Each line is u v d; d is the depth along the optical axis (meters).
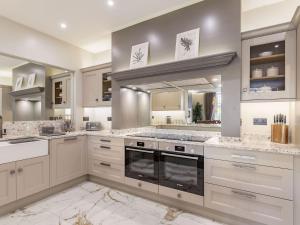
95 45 3.60
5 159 2.09
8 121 2.72
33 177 2.36
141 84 2.84
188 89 2.84
